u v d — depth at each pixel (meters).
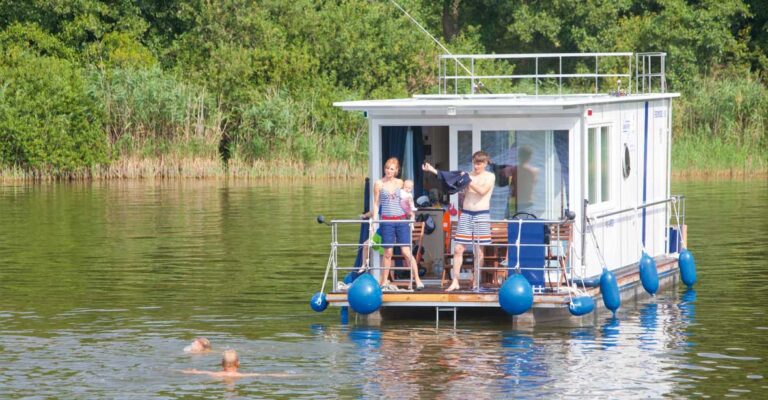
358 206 48.19
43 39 72.31
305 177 66.25
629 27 82.62
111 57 71.50
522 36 83.06
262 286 28.94
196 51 73.62
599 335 22.75
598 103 24.62
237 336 22.80
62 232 39.81
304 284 29.28
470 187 23.12
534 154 24.23
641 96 27.17
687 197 51.97
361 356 20.95
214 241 37.56
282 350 21.50
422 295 23.09
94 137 64.69
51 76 64.62
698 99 70.25
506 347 21.64
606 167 25.95
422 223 24.19
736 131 68.75
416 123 24.58
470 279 24.64
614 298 23.91
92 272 31.08
